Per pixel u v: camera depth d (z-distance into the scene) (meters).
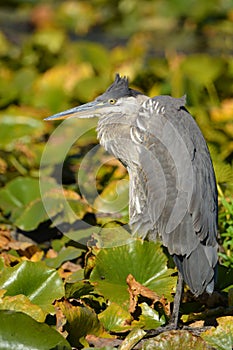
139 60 17.70
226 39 21.70
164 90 14.83
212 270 8.50
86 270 9.38
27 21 24.64
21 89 16.02
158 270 9.42
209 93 15.36
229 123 13.75
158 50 21.14
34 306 8.02
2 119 13.94
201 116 13.48
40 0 26.39
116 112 10.07
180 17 22.92
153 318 8.62
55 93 15.34
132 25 23.50
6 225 11.43
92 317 8.24
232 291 9.09
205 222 8.57
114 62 17.11
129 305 8.83
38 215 11.09
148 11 24.12
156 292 9.16
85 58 17.05
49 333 7.45
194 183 8.59
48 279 8.72
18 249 10.31
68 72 16.48
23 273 8.74
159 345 7.63
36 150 13.42
